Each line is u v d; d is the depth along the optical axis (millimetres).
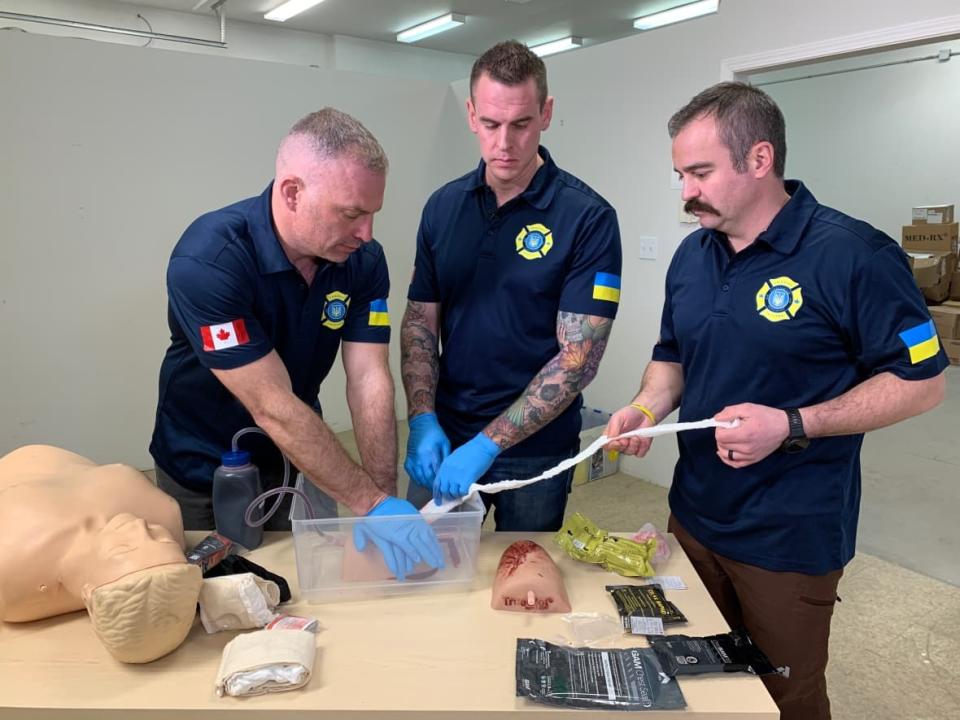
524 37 7375
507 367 1622
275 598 1129
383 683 961
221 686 926
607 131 3574
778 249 1251
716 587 1460
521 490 1691
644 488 3508
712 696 945
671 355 1578
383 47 7496
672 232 3338
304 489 1368
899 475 3549
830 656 2164
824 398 1276
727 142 1197
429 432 1567
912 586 2559
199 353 1258
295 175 1158
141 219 3496
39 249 3238
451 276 1630
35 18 5375
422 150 4449
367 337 1520
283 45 6836
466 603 1172
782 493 1308
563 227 1509
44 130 3162
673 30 3176
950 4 2352
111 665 986
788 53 2785
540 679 957
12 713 905
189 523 1609
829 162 7137
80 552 1015
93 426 3521
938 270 5992
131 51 3324
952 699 1977
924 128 6434
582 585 1234
